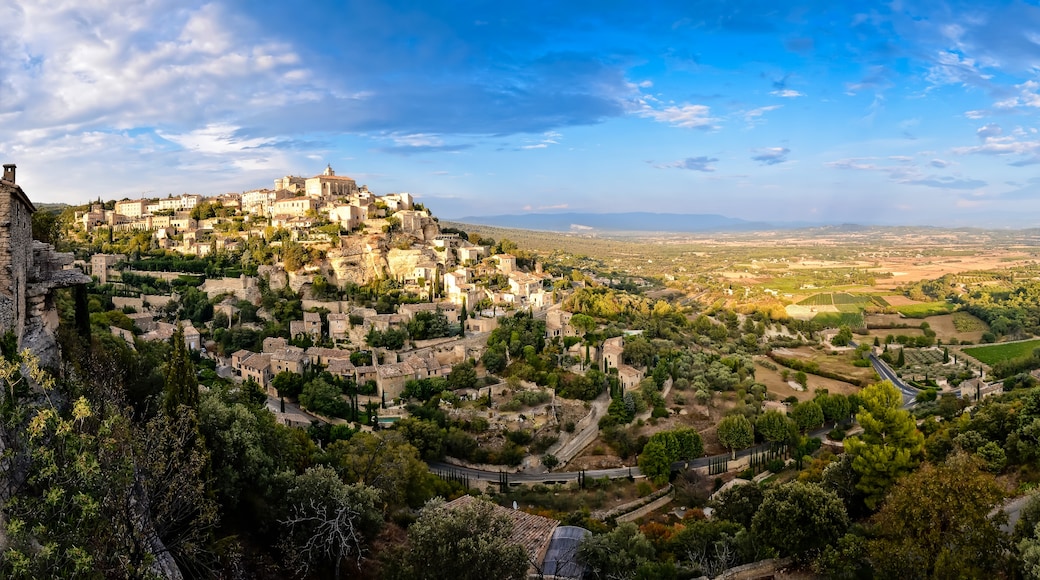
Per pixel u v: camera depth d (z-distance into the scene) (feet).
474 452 375.25
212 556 135.13
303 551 157.99
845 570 169.17
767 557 192.13
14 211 145.79
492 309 625.82
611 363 500.33
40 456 98.07
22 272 154.81
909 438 223.92
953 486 156.46
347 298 622.95
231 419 175.42
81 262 643.86
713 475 371.56
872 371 588.50
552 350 527.40
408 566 146.82
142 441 118.73
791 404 488.44
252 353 493.36
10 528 86.99
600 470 382.42
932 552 153.48
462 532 149.59
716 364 541.34
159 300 591.78
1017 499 201.77
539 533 212.43
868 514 223.51
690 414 458.09
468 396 448.24
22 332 152.46
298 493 165.99
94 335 239.91
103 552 94.48
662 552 221.66
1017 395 365.20
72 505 96.84
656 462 354.74
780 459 385.29
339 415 407.85
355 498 174.70
